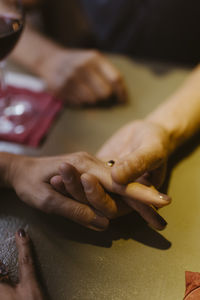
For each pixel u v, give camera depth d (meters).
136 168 0.60
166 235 0.62
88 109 0.85
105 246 0.61
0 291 0.55
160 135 0.68
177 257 0.60
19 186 0.65
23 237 0.61
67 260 0.60
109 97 0.86
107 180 0.62
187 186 0.68
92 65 0.86
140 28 1.07
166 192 0.67
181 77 0.94
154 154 0.63
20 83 0.89
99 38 1.14
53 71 0.88
